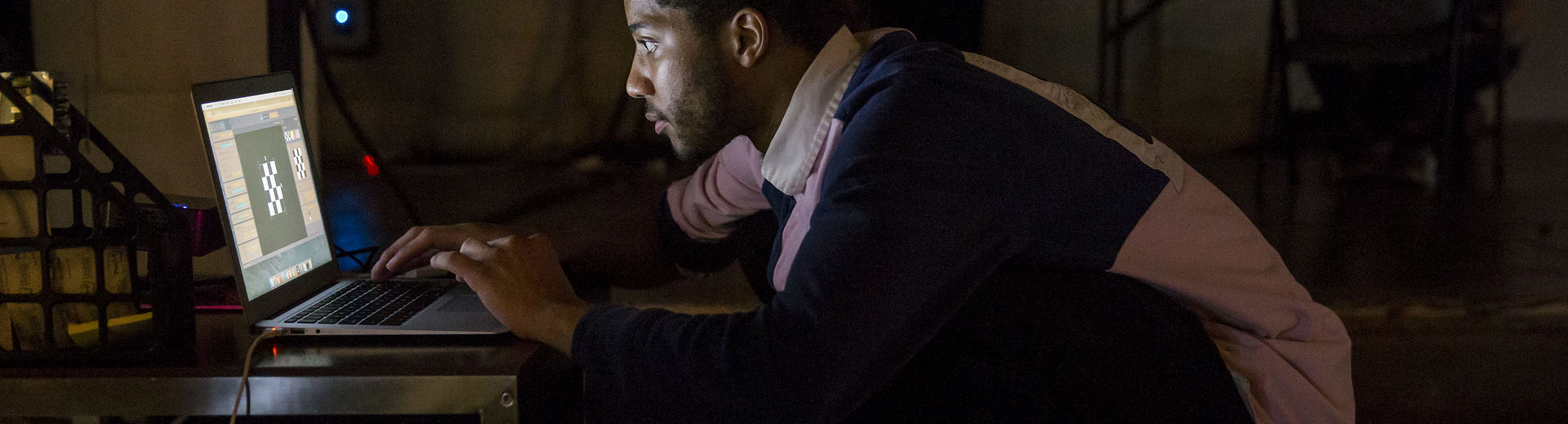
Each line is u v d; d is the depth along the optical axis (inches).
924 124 28.6
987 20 187.5
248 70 72.8
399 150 177.2
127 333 31.8
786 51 32.2
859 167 28.3
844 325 27.1
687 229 49.1
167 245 31.2
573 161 179.2
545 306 32.4
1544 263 123.5
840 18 33.3
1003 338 31.3
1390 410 84.4
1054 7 190.1
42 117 29.6
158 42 69.3
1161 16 198.4
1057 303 31.0
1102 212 30.2
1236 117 201.6
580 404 39.2
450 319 35.4
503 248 34.2
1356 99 183.5
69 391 29.8
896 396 32.5
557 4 183.3
